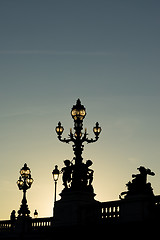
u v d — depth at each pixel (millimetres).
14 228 53781
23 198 51500
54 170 50438
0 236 54281
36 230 50812
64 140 46719
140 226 38312
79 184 45656
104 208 42000
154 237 37812
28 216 53125
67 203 45375
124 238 39938
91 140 46562
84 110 46469
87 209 43469
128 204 39875
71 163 46500
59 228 45281
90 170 46438
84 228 42781
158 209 37781
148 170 40250
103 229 41250
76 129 46281
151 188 40000
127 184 40719
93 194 45812
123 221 39875
